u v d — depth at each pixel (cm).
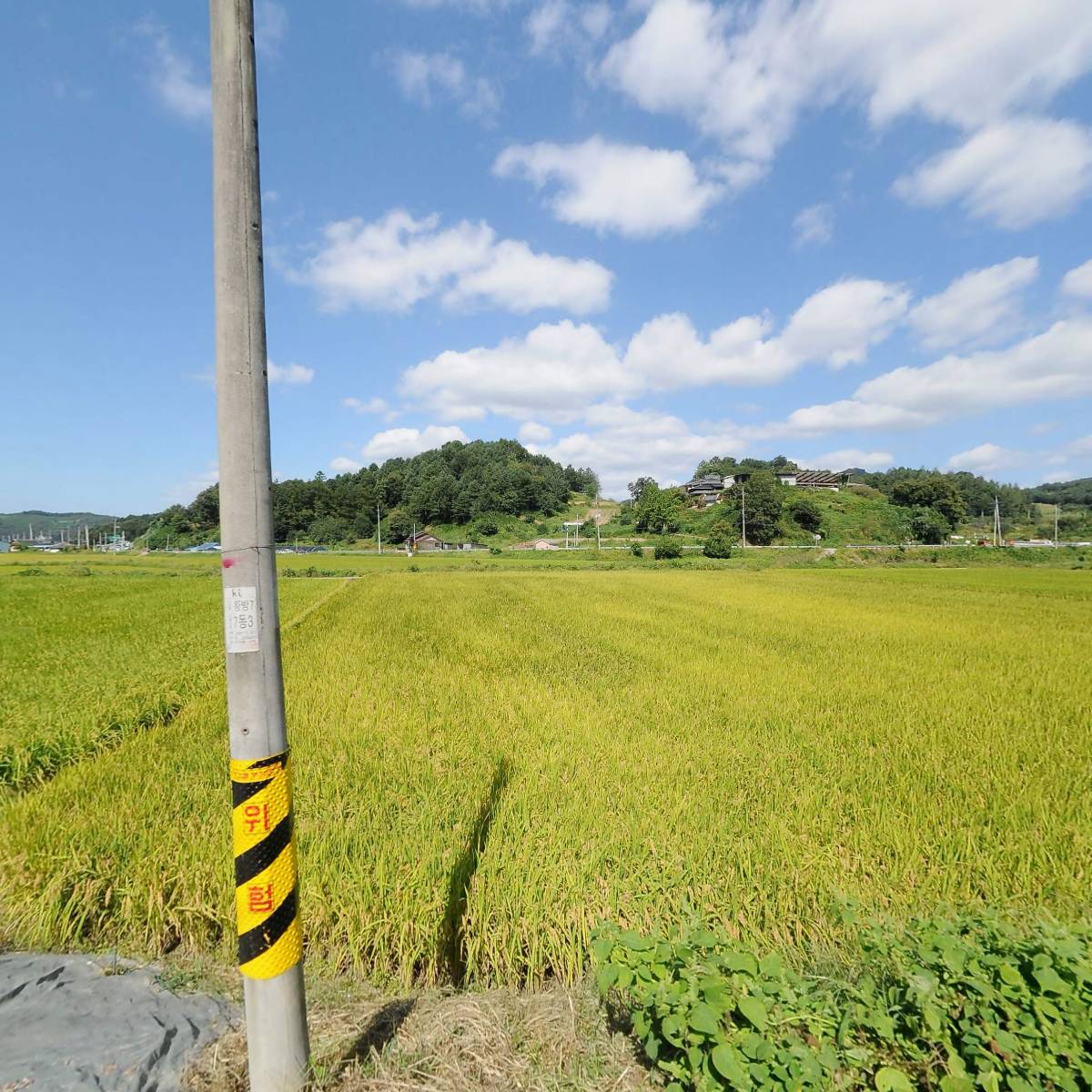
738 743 695
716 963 263
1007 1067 220
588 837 454
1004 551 6456
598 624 1795
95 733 713
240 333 227
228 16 227
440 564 6297
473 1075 269
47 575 4747
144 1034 287
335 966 341
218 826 456
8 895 396
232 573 230
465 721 783
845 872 414
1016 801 519
